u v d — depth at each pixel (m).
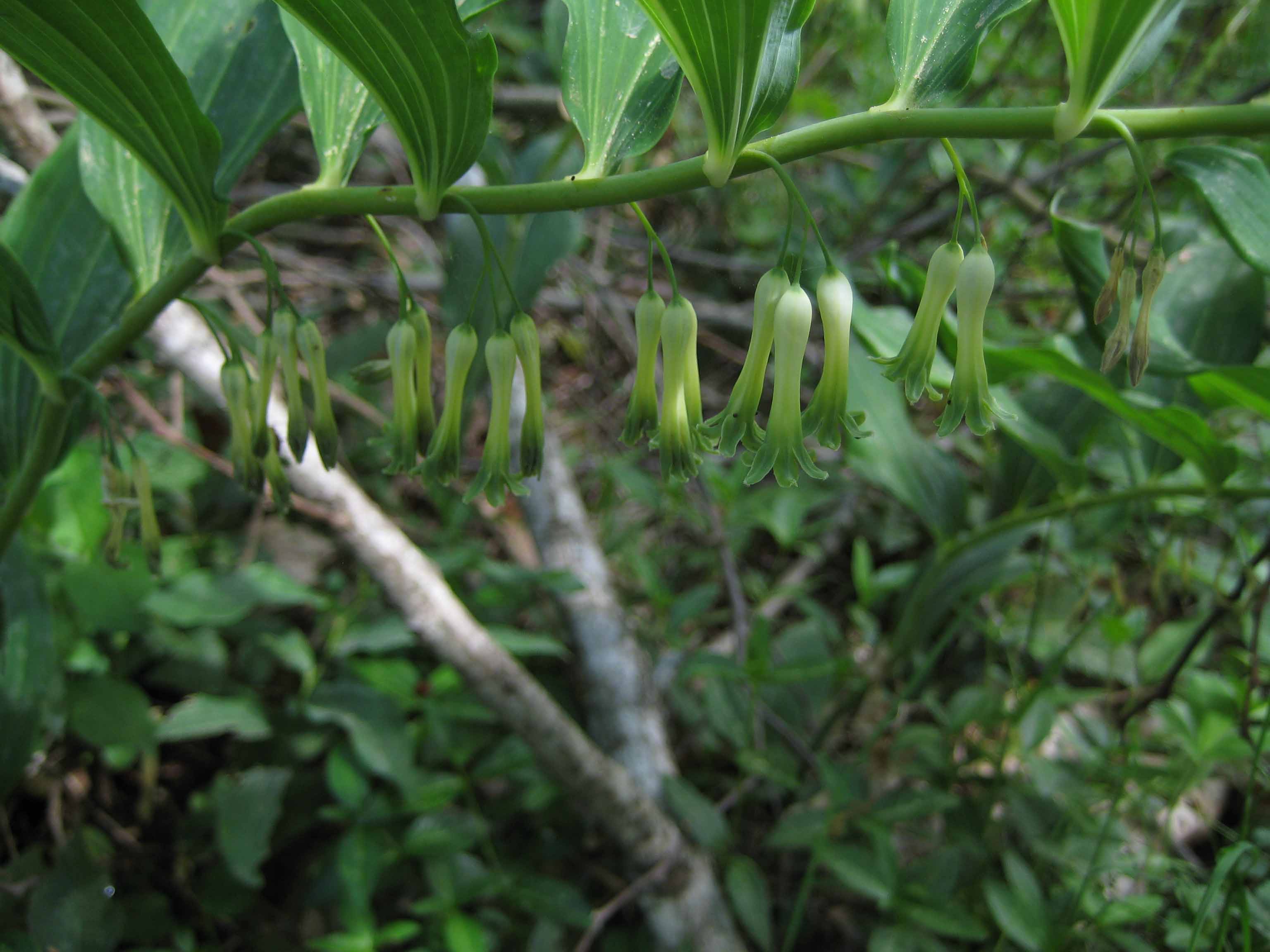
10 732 0.19
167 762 0.26
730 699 0.25
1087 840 0.21
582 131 0.13
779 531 0.29
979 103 0.39
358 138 0.14
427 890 0.23
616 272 0.44
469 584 0.31
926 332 0.11
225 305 0.35
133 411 0.30
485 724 0.25
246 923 0.23
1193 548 0.23
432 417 0.13
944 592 0.24
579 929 0.23
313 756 0.25
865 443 0.24
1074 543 0.26
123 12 0.11
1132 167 0.38
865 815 0.21
